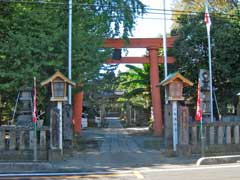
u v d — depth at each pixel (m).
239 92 26.61
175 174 12.85
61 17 23.12
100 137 26.27
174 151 17.69
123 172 13.56
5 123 26.11
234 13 29.14
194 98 28.98
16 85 21.05
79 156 17.56
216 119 27.98
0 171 14.17
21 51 20.86
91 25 24.77
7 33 21.84
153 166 14.94
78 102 27.00
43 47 21.06
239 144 18.06
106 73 27.64
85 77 22.38
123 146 20.97
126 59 28.02
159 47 27.48
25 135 16.72
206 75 23.16
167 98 18.48
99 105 49.97
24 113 20.52
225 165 14.84
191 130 17.67
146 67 33.06
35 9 22.47
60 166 15.13
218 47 26.77
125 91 46.12
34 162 15.56
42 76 21.09
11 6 22.20
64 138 18.00
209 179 11.71
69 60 21.12
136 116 44.62
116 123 51.44
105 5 26.02
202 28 27.38
